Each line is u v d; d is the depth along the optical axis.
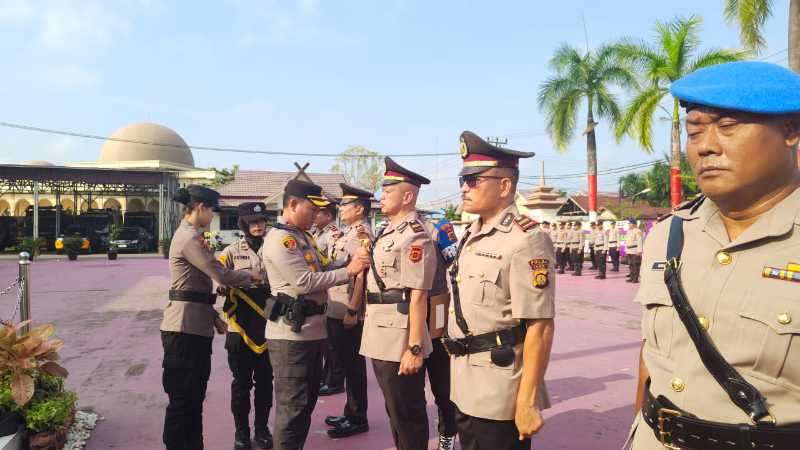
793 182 1.33
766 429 1.24
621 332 8.14
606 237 18.30
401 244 3.25
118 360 6.62
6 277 17.52
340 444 4.11
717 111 1.30
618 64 23.75
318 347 3.51
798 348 1.23
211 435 4.34
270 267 3.49
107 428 4.40
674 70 19.45
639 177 45.09
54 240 32.50
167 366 3.60
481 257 2.38
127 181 29.75
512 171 2.46
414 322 3.11
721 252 1.37
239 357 4.06
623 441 4.05
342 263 4.18
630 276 16.38
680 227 1.51
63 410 3.84
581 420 4.47
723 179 1.30
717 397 1.32
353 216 5.12
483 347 2.33
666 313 1.46
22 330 4.63
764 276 1.29
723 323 1.32
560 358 6.53
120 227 32.00
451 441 3.82
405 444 3.29
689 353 1.39
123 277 17.20
